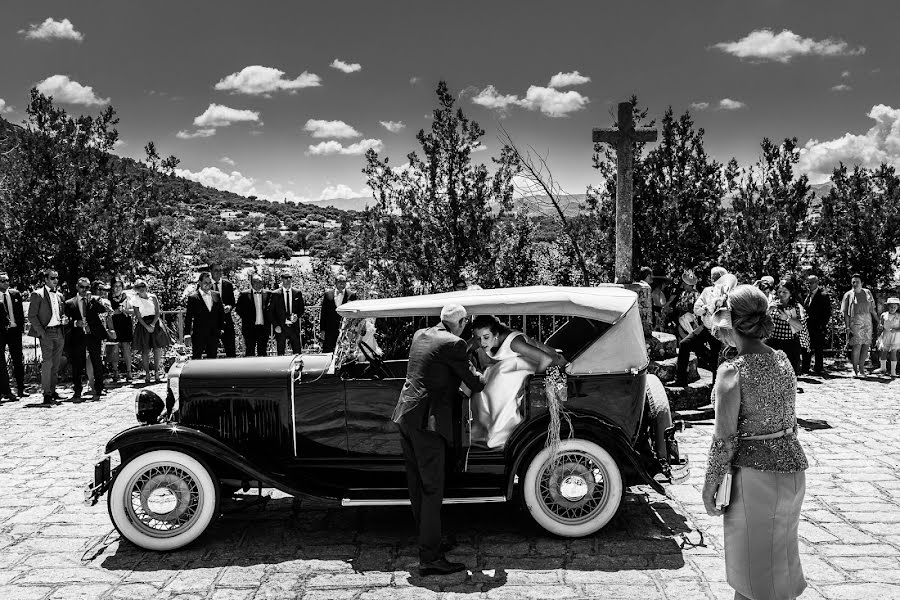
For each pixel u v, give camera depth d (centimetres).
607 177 1335
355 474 556
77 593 462
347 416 548
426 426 480
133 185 1391
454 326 496
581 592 451
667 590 452
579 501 528
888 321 1214
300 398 551
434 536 483
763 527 342
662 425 559
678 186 1336
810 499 609
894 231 1419
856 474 676
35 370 1348
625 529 550
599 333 541
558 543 527
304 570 493
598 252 1350
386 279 1237
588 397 528
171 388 586
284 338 1273
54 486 675
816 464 709
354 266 1342
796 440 348
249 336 1266
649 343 969
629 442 523
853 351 1230
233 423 556
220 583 475
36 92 1321
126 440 516
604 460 522
